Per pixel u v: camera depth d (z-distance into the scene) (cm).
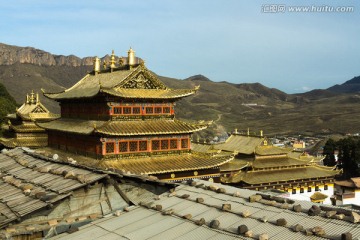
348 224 1385
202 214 1717
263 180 8244
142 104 5397
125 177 2062
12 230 1697
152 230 1633
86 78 6831
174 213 1767
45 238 1781
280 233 1408
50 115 8275
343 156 13362
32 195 1891
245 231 1431
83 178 1928
